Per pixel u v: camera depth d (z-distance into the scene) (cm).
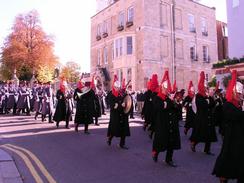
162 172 467
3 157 538
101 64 2567
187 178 435
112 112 650
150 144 691
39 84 1315
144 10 2109
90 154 587
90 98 840
